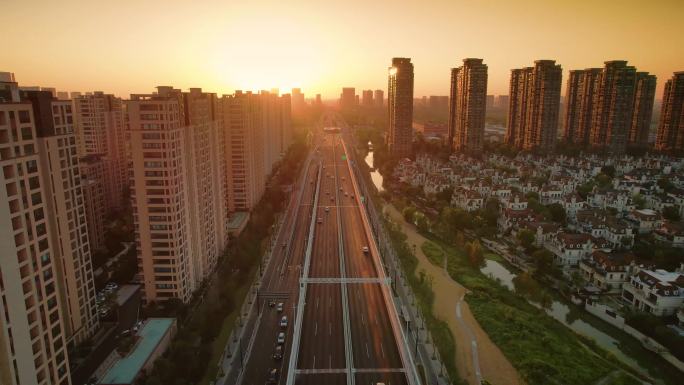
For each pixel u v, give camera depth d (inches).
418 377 5339.6
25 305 3922.2
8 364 3713.1
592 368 5989.2
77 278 6190.9
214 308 7062.0
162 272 7101.4
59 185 5861.2
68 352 5969.5
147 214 6943.9
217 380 5595.5
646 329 6712.6
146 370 5502.0
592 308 7549.2
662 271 7819.9
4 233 3663.9
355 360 5733.3
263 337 6510.8
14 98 4675.2
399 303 7539.4
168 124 6707.7
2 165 3713.1
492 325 6978.4
